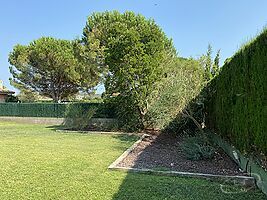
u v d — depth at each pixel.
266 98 5.29
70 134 15.40
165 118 13.99
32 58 26.09
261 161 5.60
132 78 15.72
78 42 25.72
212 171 7.02
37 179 6.25
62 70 26.09
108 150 10.06
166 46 20.17
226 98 8.76
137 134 15.34
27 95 28.02
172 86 13.26
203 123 13.43
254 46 5.91
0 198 5.07
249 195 5.29
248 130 6.42
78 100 28.25
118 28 16.02
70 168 7.27
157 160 8.42
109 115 19.45
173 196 5.17
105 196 5.17
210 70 13.41
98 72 23.84
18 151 9.71
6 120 24.70
